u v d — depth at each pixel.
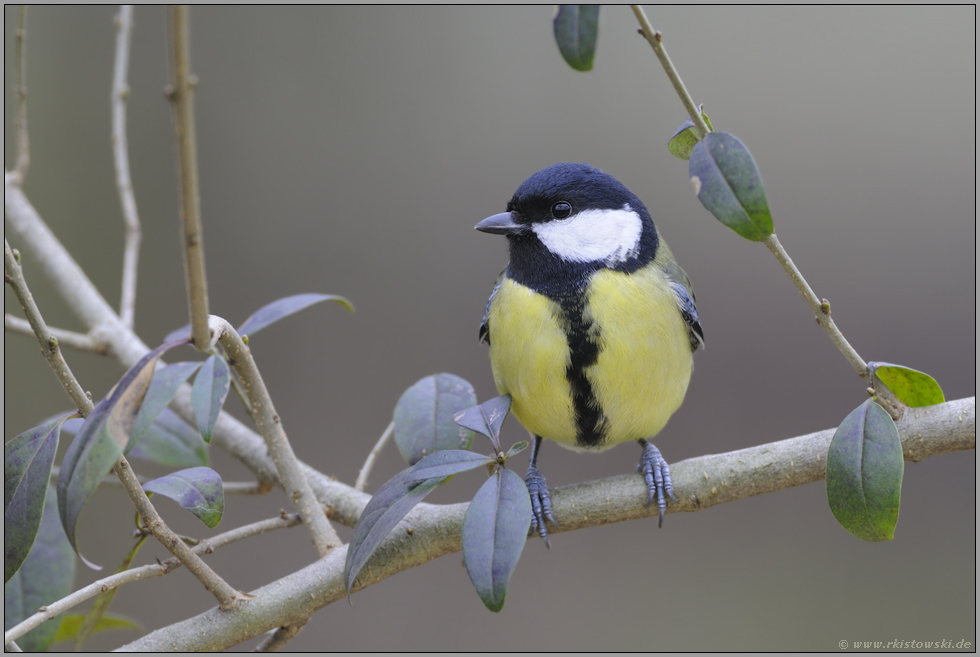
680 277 6.34
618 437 6.12
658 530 10.54
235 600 4.57
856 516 4.21
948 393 10.21
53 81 11.74
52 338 3.73
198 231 3.38
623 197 6.09
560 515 5.19
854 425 4.32
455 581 10.40
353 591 4.79
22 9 6.82
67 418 4.00
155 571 4.27
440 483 4.31
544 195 5.91
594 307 5.66
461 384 5.62
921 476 10.32
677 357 5.89
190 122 3.16
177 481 4.38
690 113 3.96
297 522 5.04
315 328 11.26
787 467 4.95
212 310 11.28
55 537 5.31
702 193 3.72
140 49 11.94
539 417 5.99
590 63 4.25
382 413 10.89
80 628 5.14
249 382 4.77
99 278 11.27
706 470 5.08
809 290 4.37
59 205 11.48
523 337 5.75
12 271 3.62
